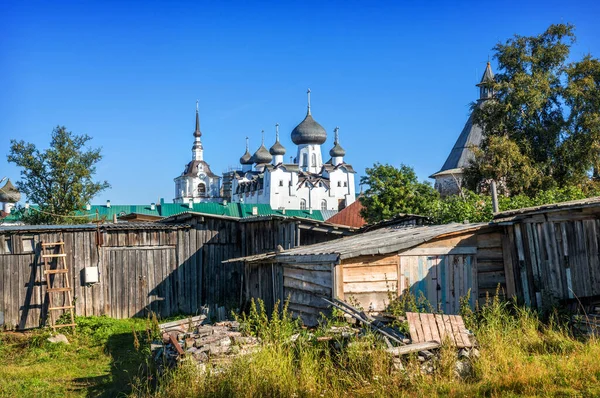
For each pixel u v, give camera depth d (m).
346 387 9.38
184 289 24.05
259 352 10.09
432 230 15.88
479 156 37.06
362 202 37.31
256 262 18.28
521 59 37.97
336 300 12.82
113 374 13.82
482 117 38.75
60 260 21.91
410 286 14.52
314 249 16.31
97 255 22.61
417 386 9.07
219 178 128.75
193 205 70.62
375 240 15.80
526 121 37.66
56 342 18.11
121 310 22.89
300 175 108.38
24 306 21.25
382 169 36.66
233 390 9.43
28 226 23.02
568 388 8.56
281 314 16.80
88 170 41.03
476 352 9.96
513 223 14.89
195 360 10.53
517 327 11.83
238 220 24.95
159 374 11.62
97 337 19.22
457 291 14.89
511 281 15.05
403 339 10.37
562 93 37.53
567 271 13.75
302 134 113.62
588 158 36.16
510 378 8.91
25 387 12.80
